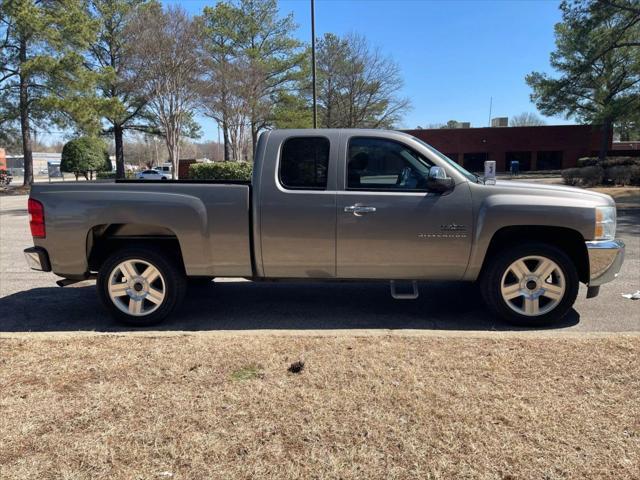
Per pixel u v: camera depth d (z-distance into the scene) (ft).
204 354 13.24
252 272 16.44
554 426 9.62
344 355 13.06
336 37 124.57
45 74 97.55
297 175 15.96
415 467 8.49
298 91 127.44
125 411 10.34
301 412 10.22
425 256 15.78
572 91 100.17
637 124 88.89
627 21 73.10
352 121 129.18
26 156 110.11
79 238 16.28
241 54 111.45
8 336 14.89
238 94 92.79
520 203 15.33
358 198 15.65
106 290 16.61
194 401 10.70
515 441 9.16
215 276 16.55
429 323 16.76
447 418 9.94
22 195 96.48
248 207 15.89
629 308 18.25
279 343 13.99
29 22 91.86
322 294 20.58
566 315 17.46
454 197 15.52
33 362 12.85
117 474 8.41
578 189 16.34
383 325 16.61
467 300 19.39
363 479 8.23
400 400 10.64
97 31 107.86
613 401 10.53
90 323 17.22
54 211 16.28
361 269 16.11
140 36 73.05
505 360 12.62
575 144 151.53
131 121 132.16
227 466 8.57
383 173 15.92
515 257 15.72
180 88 75.51
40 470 8.51
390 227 15.61
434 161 15.81
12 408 10.48
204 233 16.01
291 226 15.79
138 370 12.28
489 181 16.28
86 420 10.00
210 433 9.51
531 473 8.31
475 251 15.62
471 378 11.62
